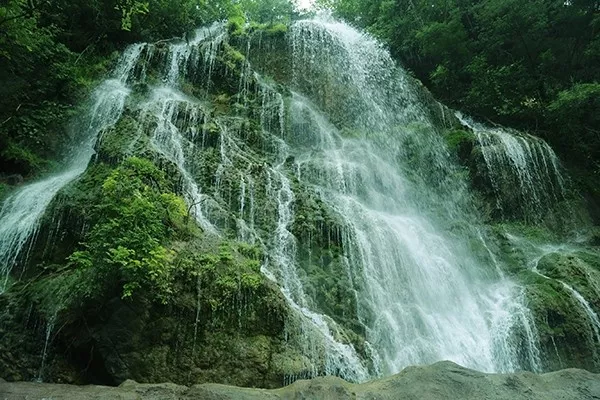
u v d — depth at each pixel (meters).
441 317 9.68
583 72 18.48
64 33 15.49
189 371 6.11
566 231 13.83
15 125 11.95
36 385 5.35
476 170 14.66
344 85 17.45
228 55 16.14
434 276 10.51
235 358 6.32
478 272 11.32
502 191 14.23
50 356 6.20
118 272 6.22
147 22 18.19
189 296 6.56
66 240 8.04
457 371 5.76
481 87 18.47
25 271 8.03
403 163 14.88
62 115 12.79
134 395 5.10
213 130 11.50
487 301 10.51
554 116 16.77
